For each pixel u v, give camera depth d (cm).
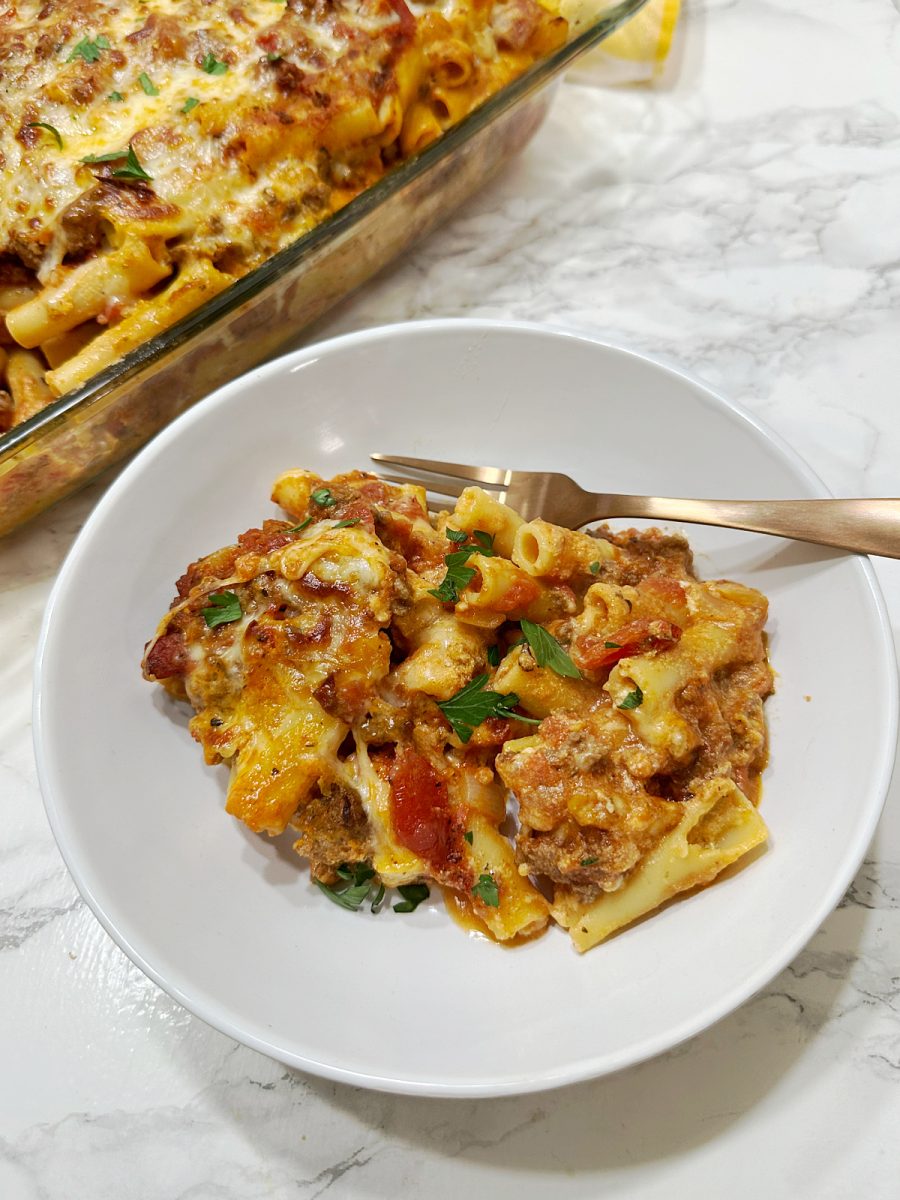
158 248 29
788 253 33
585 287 33
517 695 23
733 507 24
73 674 24
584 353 26
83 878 21
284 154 30
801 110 36
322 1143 22
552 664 22
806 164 35
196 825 24
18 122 29
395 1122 22
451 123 33
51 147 29
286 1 32
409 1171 22
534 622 24
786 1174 21
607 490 27
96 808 23
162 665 23
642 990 20
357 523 24
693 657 22
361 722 23
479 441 28
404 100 32
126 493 25
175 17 31
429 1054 20
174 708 25
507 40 33
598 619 23
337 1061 19
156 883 22
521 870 22
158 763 24
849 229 34
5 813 26
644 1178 22
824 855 21
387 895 23
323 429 28
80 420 27
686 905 21
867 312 32
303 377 27
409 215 32
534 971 22
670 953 21
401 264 34
